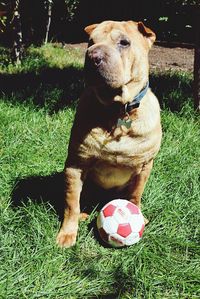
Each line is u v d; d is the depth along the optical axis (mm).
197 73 2385
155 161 1905
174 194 1710
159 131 1428
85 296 1265
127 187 1608
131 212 1414
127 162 1404
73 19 5855
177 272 1354
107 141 1354
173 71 3650
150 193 1686
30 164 1854
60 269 1334
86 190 1678
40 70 3328
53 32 5652
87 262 1390
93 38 1297
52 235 1449
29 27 5258
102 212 1430
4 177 1718
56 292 1251
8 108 2289
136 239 1418
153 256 1402
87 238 1473
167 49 4949
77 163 1408
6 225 1463
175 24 5508
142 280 1311
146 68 1345
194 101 2449
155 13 5523
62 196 1654
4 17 2898
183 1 5301
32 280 1274
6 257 1341
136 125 1348
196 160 2012
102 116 1337
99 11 5801
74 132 1395
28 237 1436
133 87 1312
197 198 1699
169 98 2584
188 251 1470
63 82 2941
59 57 4098
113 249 1445
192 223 1590
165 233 1523
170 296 1287
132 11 5621
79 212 1512
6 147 1941
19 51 3564
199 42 2340
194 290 1304
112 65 1210
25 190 1670
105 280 1313
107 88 1281
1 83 2855
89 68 1220
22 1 5105
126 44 1271
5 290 1228
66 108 2391
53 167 1850
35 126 2158
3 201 1587
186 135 2148
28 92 2594
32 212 1505
